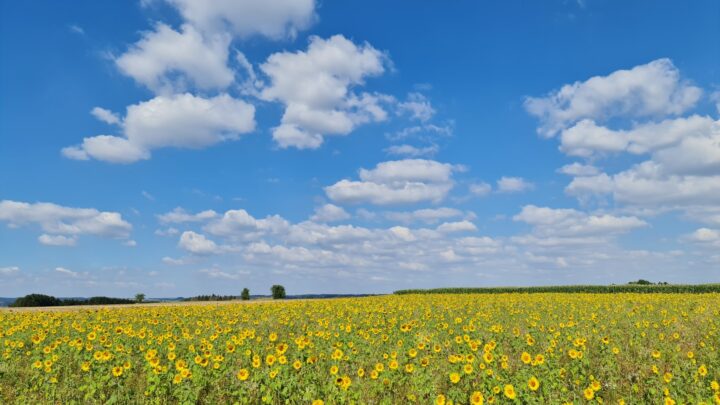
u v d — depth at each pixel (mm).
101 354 13773
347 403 10805
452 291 58250
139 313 27750
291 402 11164
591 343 16594
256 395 11523
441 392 11859
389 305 30062
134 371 13797
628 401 11336
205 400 11445
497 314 25203
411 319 23141
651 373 13297
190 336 18172
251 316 25516
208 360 13805
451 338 17906
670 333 18328
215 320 24016
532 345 16016
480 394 10234
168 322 23609
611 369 13180
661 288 46719
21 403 11336
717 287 44406
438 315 24297
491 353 13789
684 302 30797
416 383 11617
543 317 23797
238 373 12109
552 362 13539
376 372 11969
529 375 11789
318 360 13891
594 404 10984
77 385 12414
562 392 11391
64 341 16344
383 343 16750
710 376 12797
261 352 15367
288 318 23531
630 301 32156
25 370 13805
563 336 17734
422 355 14906
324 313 26109
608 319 22453
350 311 26422
